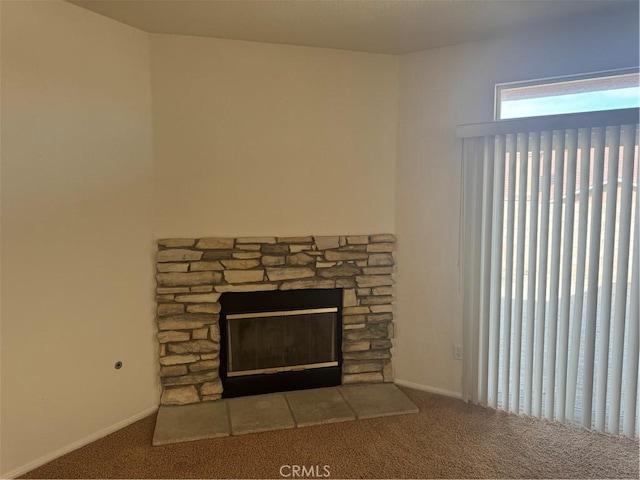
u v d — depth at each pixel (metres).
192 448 2.38
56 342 2.30
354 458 2.30
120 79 2.51
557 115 2.41
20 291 2.14
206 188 2.81
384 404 2.86
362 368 3.16
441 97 2.90
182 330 2.81
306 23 2.51
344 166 3.04
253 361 3.01
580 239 2.46
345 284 3.06
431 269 3.03
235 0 2.22
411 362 3.15
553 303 2.57
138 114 2.61
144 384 2.74
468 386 2.91
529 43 2.62
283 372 3.05
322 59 2.95
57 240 2.27
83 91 2.34
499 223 2.70
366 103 3.04
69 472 2.18
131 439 2.48
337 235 3.06
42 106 2.17
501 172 2.66
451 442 2.45
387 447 2.40
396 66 3.04
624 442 2.44
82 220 2.37
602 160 2.35
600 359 2.48
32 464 2.22
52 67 2.20
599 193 2.38
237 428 2.56
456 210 2.90
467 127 2.70
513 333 2.73
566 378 2.59
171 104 2.71
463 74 2.82
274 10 2.34
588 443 2.43
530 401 2.70
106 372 2.53
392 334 3.17
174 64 2.70
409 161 3.04
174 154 2.74
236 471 2.19
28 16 2.10
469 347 2.89
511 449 2.38
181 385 2.84
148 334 2.75
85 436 2.44
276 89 2.89
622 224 2.34
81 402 2.42
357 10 2.34
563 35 2.52
